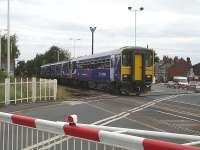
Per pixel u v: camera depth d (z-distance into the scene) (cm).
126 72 4184
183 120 2066
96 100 3406
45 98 3447
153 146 397
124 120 2019
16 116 610
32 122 574
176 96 4159
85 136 481
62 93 3988
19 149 617
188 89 6406
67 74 6488
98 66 4831
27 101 3181
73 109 2589
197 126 1845
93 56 5091
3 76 4000
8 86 2905
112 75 4341
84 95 4153
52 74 7912
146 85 4269
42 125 557
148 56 4247
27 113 2325
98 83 4894
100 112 2405
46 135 562
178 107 2842
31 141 591
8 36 4600
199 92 5459
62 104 2988
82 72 5541
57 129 527
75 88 5769
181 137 547
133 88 4244
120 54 4194
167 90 6053
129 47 4206
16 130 621
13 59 8975
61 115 2230
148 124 1878
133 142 420
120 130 576
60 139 535
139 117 2162
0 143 657
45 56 14250
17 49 9206
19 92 3195
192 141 546
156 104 3047
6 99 2881
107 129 586
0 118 646
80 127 494
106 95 4159
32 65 14200
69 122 508
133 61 4184
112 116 2192
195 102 3353
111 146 454
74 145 509
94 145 477
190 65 15688
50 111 2453
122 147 436
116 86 4312
